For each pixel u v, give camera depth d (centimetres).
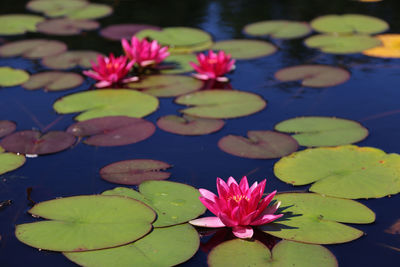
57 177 207
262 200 171
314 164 211
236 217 166
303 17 449
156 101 284
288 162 214
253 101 282
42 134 245
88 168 214
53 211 178
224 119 261
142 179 202
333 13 458
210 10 482
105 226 168
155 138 241
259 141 234
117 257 153
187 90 302
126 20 447
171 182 197
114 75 307
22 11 482
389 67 326
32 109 276
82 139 241
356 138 233
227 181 198
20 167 215
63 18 457
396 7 472
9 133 247
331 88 297
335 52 359
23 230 168
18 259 155
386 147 226
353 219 173
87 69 337
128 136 243
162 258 153
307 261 152
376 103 274
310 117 256
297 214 177
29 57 360
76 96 293
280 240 164
